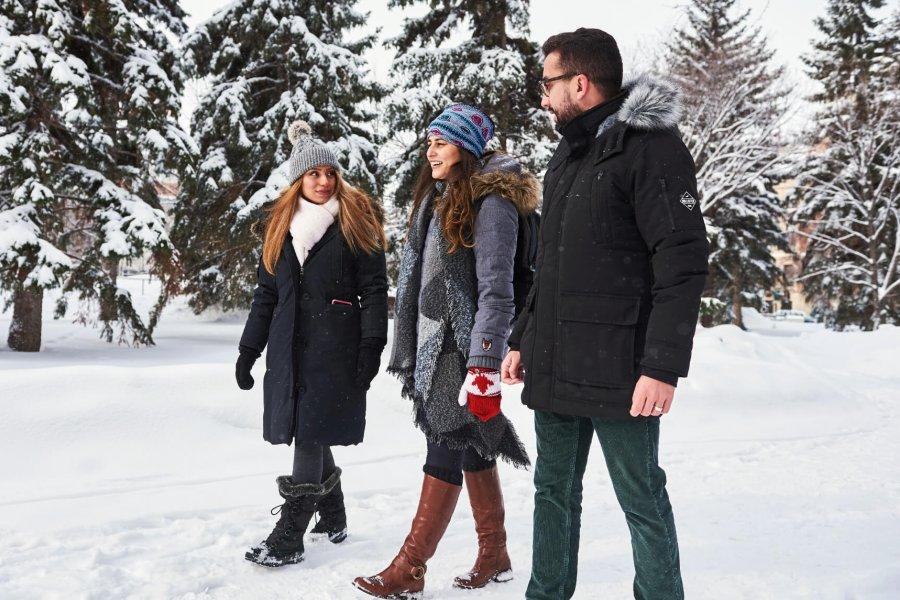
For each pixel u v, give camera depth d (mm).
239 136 14352
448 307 2596
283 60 15109
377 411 5547
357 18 16906
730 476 4449
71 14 10633
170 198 17734
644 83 1952
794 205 27969
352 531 3379
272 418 2955
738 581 2625
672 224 1821
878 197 24547
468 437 2547
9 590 2562
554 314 2045
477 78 15242
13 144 9586
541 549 2215
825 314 29562
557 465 2193
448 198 2602
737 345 10039
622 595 2525
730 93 17750
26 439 4156
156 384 4820
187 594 2570
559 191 2088
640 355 1916
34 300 10477
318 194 3105
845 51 27562
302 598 2541
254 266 14672
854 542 3082
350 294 3072
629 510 2008
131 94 10961
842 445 5523
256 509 3646
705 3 19094
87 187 10766
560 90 2086
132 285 30547
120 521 3359
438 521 2566
